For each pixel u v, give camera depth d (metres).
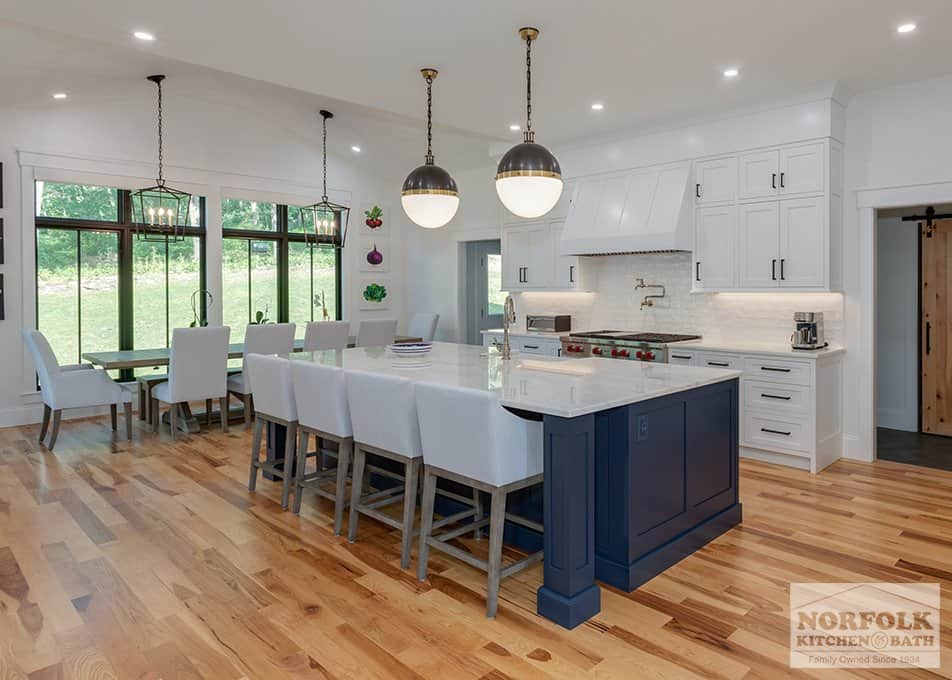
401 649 2.29
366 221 8.52
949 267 5.52
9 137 5.85
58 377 5.15
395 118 6.61
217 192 7.16
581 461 2.47
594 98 4.73
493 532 2.55
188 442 5.43
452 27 3.46
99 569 2.95
